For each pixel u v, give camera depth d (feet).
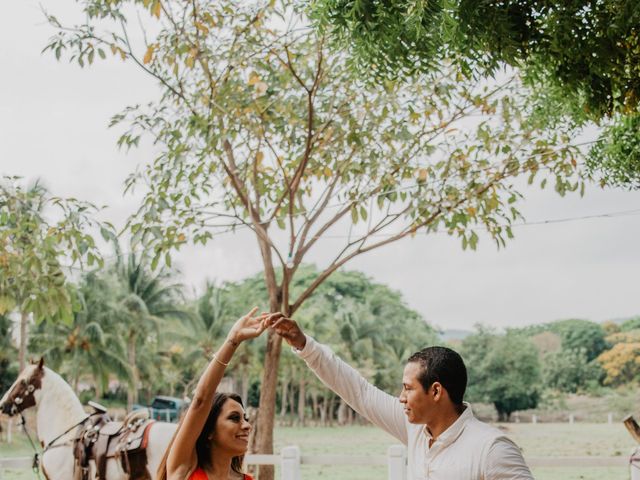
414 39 16.74
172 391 211.20
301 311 217.56
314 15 17.21
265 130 34.14
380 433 204.03
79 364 152.97
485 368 272.31
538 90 31.09
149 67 33.50
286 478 27.55
